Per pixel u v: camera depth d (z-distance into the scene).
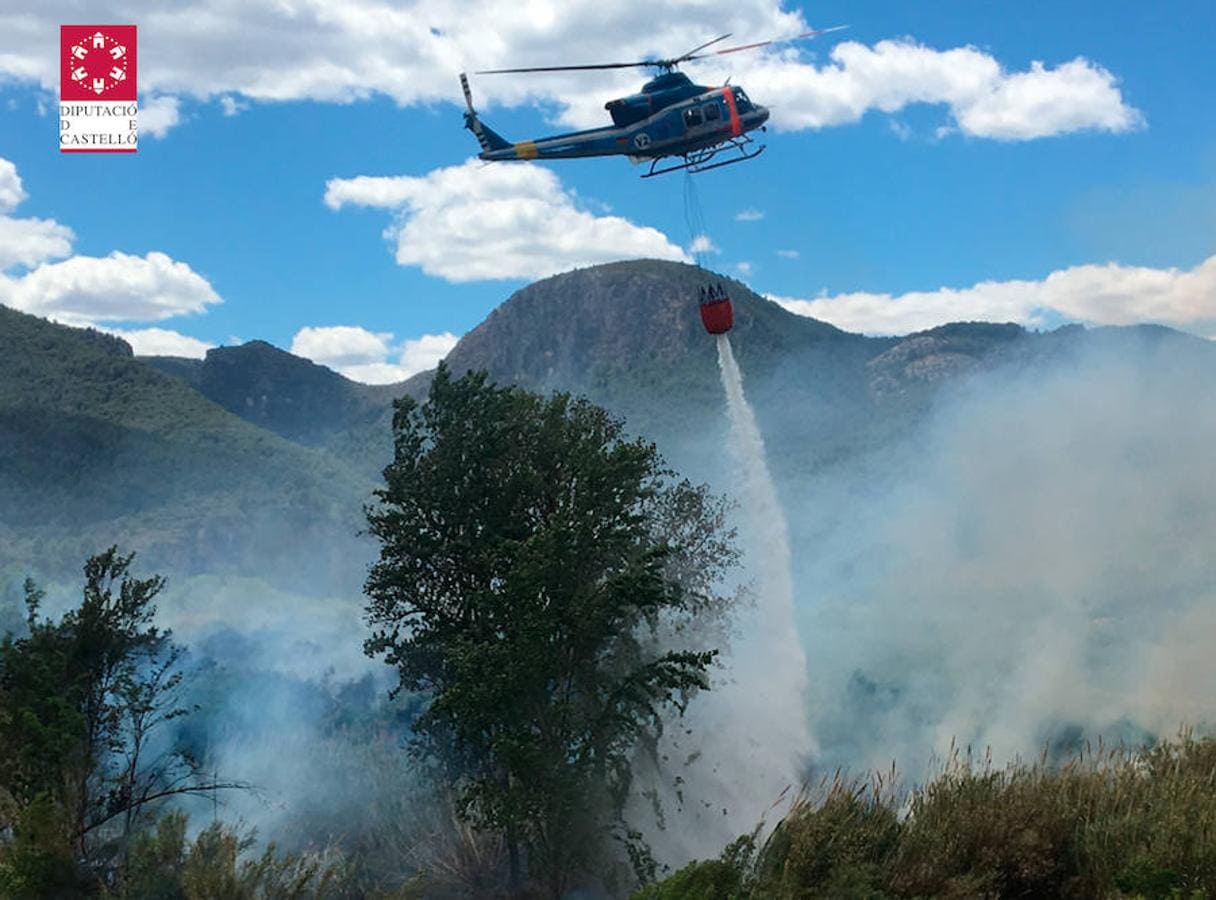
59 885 14.30
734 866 10.52
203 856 14.22
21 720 15.41
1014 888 10.06
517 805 16.72
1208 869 9.19
